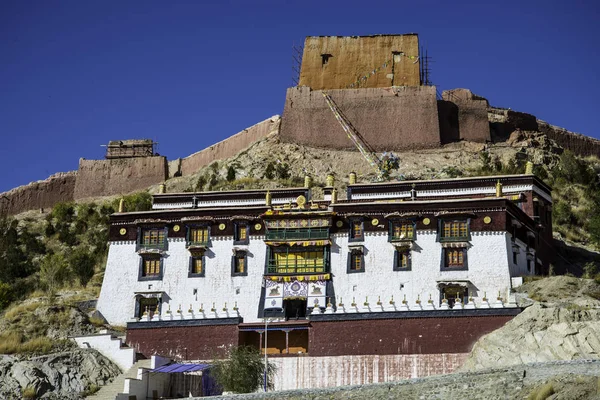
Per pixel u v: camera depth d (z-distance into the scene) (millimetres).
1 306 87875
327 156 113375
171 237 78812
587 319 64500
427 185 85125
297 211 76875
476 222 73625
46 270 96375
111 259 79438
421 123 113750
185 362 73375
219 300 76000
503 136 119188
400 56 118938
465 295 71750
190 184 116062
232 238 77750
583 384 49562
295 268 75812
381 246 74438
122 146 128250
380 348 70688
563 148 121375
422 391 53719
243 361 67312
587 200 106188
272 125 120500
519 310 68688
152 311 77188
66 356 71312
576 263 86438
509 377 52344
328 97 116688
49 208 128125
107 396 67875
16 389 67562
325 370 70750
